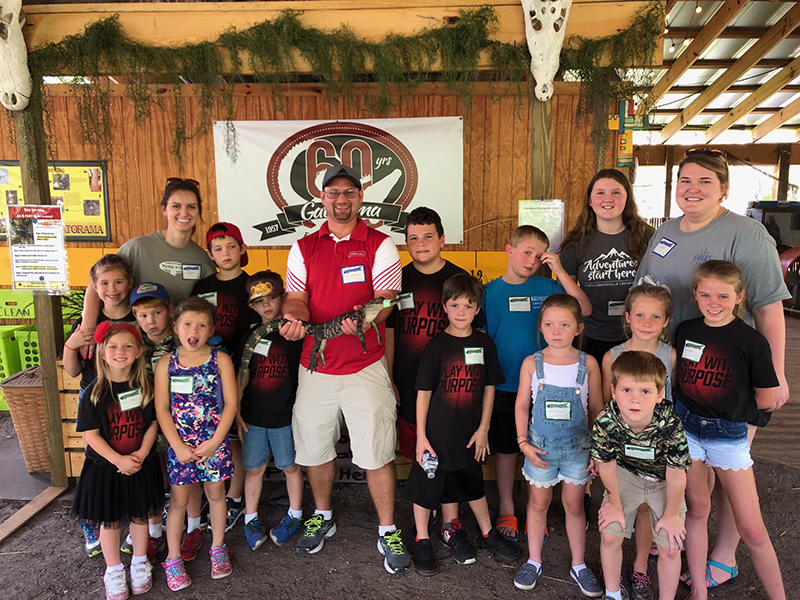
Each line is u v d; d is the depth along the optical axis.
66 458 3.30
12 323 4.85
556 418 2.35
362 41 2.91
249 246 4.39
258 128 4.25
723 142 12.97
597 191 2.68
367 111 4.24
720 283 2.04
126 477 2.35
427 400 2.54
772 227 10.41
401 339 2.79
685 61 8.77
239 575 2.51
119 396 2.32
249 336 2.56
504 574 2.50
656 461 2.06
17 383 3.39
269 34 2.88
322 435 2.59
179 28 2.95
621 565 2.34
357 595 2.37
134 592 2.38
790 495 3.28
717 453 2.13
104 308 2.72
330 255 2.52
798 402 5.05
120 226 4.54
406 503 3.19
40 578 2.51
